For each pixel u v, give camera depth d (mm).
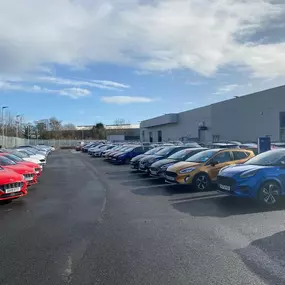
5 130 61844
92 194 10094
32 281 3846
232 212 7316
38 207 8180
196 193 10008
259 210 7512
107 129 103375
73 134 101000
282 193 8109
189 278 3834
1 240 5469
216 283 3691
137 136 86812
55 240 5418
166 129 59812
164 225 6238
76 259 4527
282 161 8461
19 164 12656
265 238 5340
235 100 35875
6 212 7660
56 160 29484
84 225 6332
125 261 4418
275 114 29609
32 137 89438
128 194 10008
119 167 20719
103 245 5109
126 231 5863
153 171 13320
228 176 8328
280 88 28938
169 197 9375
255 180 7969
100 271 4098
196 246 4977
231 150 11172
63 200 9109
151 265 4254
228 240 5254
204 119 43469
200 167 10602
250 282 3705
